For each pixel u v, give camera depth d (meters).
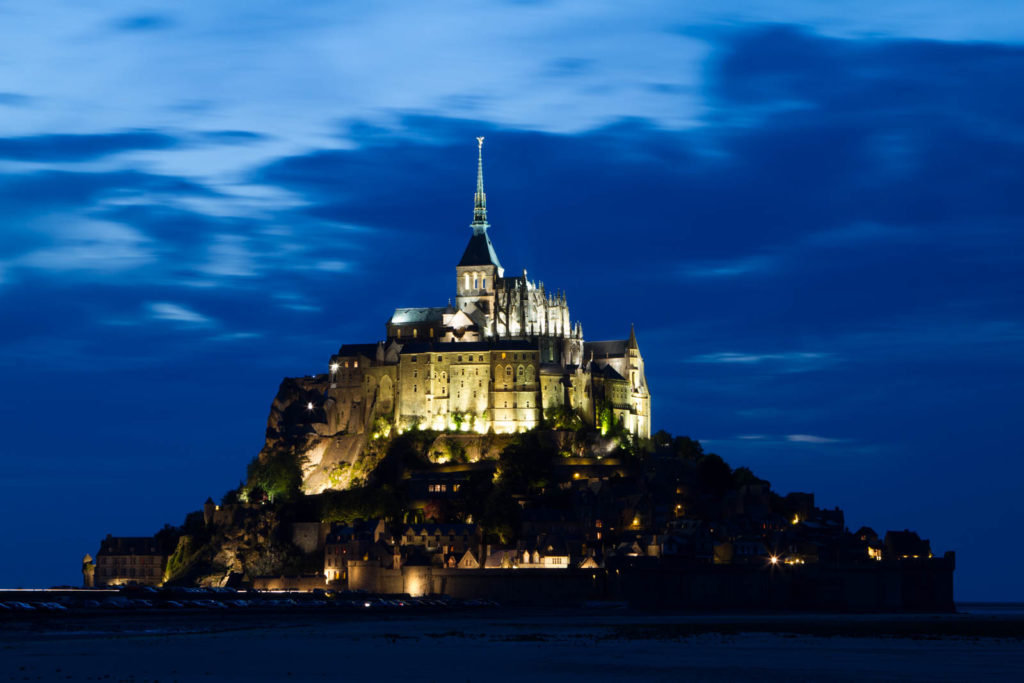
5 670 173.12
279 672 174.62
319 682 164.88
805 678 172.75
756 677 173.38
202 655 194.88
